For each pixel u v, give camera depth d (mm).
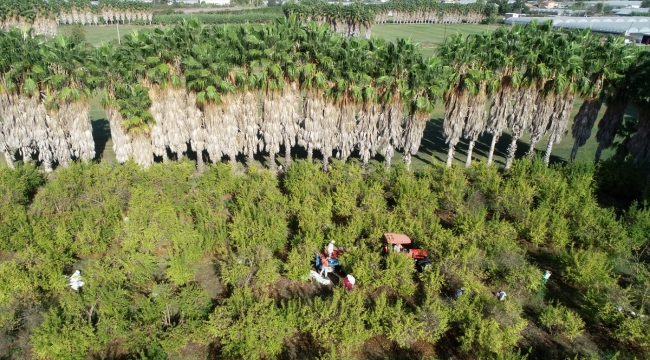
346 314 16344
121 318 16500
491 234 21484
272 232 21438
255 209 22875
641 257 22859
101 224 22344
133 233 20781
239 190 26656
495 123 30828
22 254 19109
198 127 29188
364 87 28844
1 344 15859
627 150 31562
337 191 25172
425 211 24125
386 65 27969
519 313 17406
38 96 26719
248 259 20000
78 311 16531
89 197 24219
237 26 29484
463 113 29594
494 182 26859
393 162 34688
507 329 16297
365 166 31688
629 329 16703
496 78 29203
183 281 19203
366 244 21641
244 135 30172
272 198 24203
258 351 15961
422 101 27859
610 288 18266
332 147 30906
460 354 16797
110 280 18266
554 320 17438
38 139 27875
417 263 20812
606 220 22797
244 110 29078
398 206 24828
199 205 23891
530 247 23875
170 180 25797
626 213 25297
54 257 19578
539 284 19625
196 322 16750
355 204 24750
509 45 28406
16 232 21203
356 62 27672
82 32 71375
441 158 36062
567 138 41250
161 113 28516
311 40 28000
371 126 29703
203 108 28156
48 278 18766
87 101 27547
